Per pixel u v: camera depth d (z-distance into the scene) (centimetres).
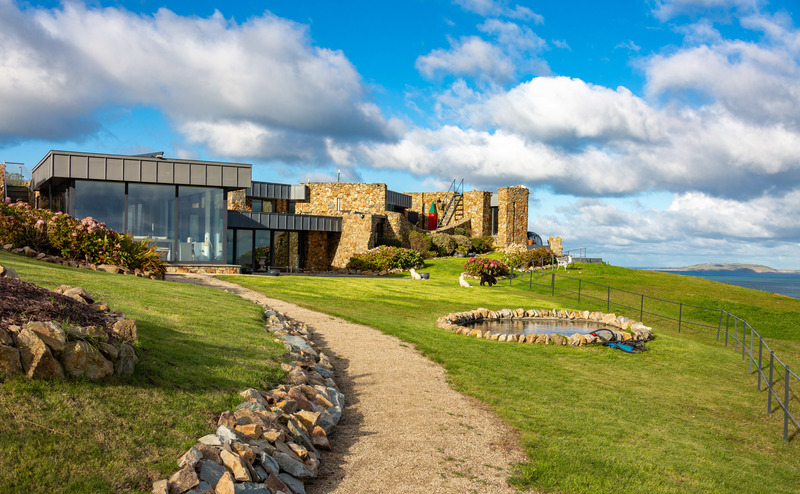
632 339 1439
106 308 704
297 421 573
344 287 2147
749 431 830
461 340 1287
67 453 396
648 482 550
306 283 2172
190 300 1126
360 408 735
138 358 589
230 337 839
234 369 671
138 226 2456
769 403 934
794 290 12900
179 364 627
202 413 521
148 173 2438
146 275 1658
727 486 577
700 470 612
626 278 3081
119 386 510
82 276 1149
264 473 454
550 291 2644
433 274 3356
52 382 463
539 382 959
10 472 360
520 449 608
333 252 4162
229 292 1544
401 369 959
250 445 477
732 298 2548
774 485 606
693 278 3222
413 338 1231
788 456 734
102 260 1642
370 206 4659
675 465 616
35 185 2891
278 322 1113
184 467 414
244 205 4256
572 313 1831
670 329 1909
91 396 472
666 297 2542
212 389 584
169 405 514
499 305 2030
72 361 485
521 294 2462
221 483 404
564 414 770
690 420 848
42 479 364
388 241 4191
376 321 1434
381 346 1131
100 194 2398
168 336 732
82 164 2330
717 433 797
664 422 810
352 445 595
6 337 455
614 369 1170
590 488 518
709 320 2131
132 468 405
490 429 672
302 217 3859
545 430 685
